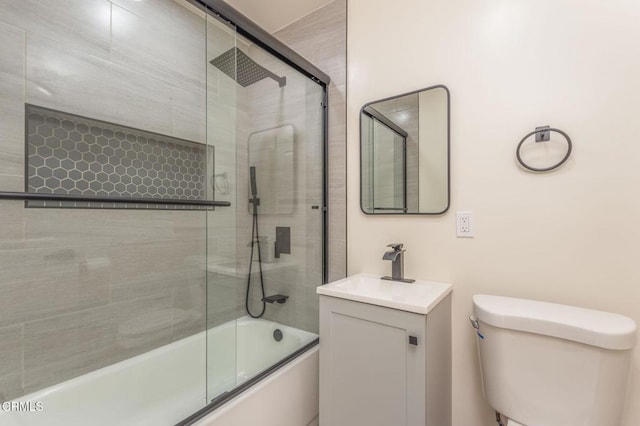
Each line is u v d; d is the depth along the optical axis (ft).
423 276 4.84
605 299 3.55
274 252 6.59
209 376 4.79
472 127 4.42
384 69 5.30
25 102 4.09
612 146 3.53
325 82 5.97
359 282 4.82
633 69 3.43
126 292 5.13
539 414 3.16
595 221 3.62
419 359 3.43
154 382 5.10
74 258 4.55
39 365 4.21
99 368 4.76
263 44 5.15
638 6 3.42
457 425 4.49
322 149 6.04
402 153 5.07
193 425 3.51
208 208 6.24
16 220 4.02
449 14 4.66
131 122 5.23
